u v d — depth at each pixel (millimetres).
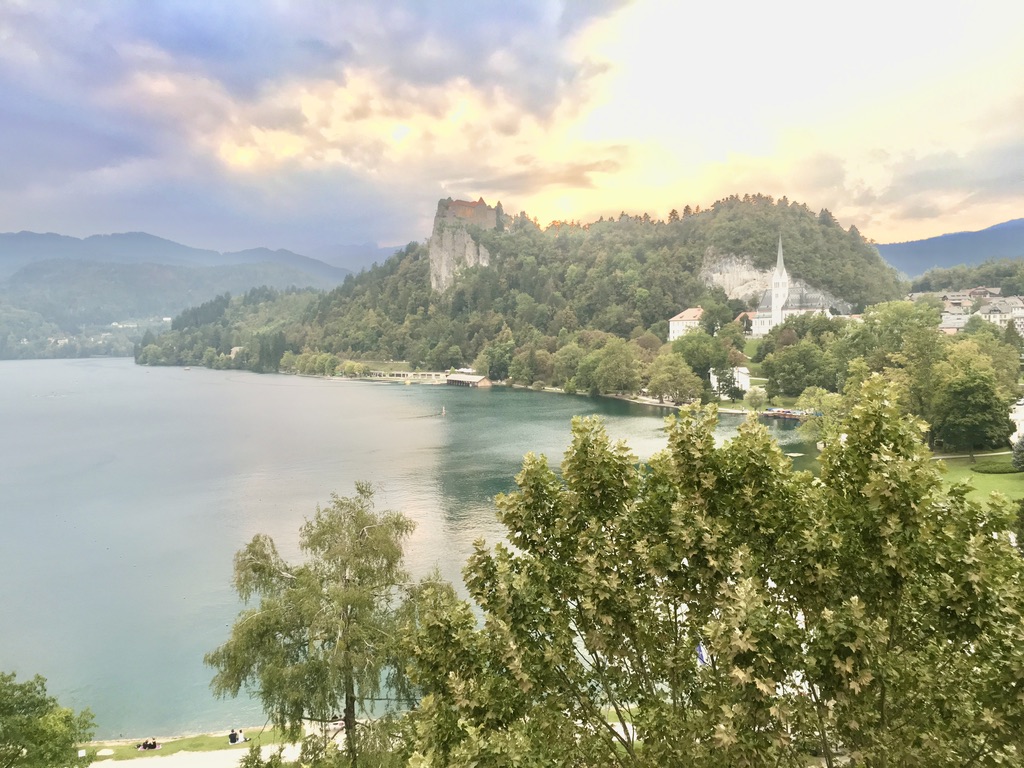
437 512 93562
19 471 135125
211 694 53094
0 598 71500
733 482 18047
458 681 16188
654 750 16922
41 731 32094
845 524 15875
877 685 14664
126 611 68000
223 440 165500
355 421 190750
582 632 18766
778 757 14453
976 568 14523
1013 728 13984
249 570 31875
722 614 15180
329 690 28781
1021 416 109125
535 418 181625
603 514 19016
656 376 192750
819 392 123188
